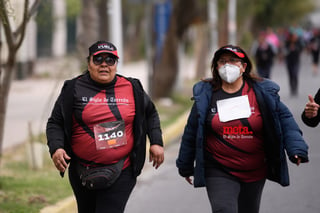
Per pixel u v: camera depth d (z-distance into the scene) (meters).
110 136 10.27
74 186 10.57
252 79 10.80
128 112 10.35
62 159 10.09
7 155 21.81
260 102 10.58
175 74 37.50
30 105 37.41
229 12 56.25
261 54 38.91
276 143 10.59
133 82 10.52
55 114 10.41
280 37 76.75
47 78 56.75
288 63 40.62
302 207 15.59
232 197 10.46
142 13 89.19
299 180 18.50
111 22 25.50
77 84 10.38
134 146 10.45
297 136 10.59
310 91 44.59
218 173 10.71
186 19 36.62
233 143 10.61
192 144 10.98
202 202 16.52
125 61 95.44
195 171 10.62
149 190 18.09
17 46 16.42
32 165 19.28
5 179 17.23
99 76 10.23
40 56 86.88
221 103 10.69
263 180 10.89
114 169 10.23
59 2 52.56
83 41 27.02
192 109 10.92
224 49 10.52
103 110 10.27
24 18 15.41
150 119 10.79
